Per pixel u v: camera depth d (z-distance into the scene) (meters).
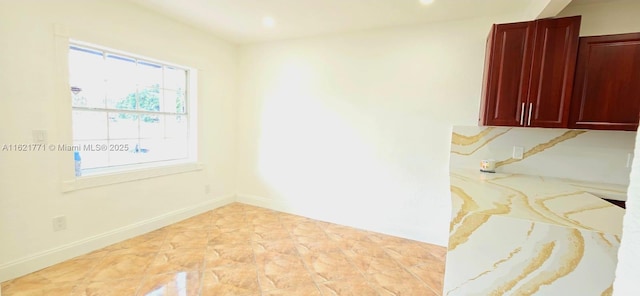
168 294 2.01
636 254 0.49
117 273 2.25
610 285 1.02
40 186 2.23
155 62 3.08
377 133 3.24
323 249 2.82
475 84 2.77
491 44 2.40
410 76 3.04
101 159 2.74
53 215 2.31
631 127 2.08
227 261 2.51
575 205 1.43
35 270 2.22
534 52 2.25
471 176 2.37
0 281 2.05
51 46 2.21
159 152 3.31
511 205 1.38
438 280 2.32
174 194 3.35
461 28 2.80
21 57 2.07
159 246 2.75
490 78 2.42
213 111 3.75
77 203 2.46
